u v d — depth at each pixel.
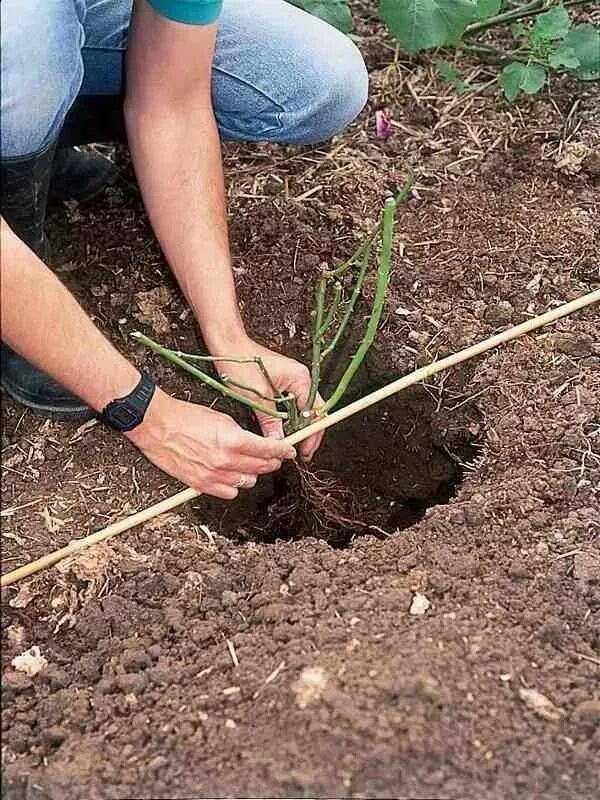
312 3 2.32
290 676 1.34
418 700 1.27
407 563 1.58
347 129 2.45
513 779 1.25
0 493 1.77
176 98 1.69
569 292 2.10
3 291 1.23
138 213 2.22
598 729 1.33
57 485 1.79
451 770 1.24
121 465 1.82
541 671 1.40
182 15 1.57
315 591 1.53
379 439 2.03
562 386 1.90
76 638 1.55
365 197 2.29
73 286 2.09
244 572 1.60
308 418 1.66
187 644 1.49
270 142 2.33
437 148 2.42
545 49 2.39
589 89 2.53
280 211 2.22
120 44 1.89
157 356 1.99
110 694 1.44
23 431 1.87
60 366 1.36
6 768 1.36
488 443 1.84
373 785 1.21
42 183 1.75
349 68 2.00
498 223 2.25
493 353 1.97
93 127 2.11
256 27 1.94
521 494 1.70
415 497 2.00
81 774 1.31
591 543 1.62
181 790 1.26
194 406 1.55
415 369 1.99
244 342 1.70
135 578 1.60
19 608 1.58
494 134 2.44
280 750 1.25
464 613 1.46
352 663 1.33
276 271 2.11
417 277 2.13
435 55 2.63
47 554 1.65
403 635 1.39
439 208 2.29
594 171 2.34
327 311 2.06
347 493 1.94
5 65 1.46
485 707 1.31
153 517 1.69
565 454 1.78
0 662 1.51
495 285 2.12
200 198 1.71
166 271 2.12
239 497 1.93
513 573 1.55
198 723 1.34
